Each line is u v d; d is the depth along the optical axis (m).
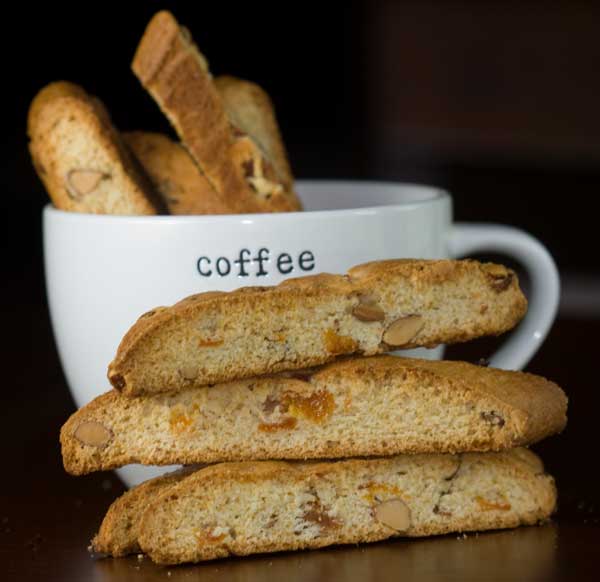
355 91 1.25
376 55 1.26
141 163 0.48
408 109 1.27
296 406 0.42
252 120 0.50
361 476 0.42
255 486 0.41
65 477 0.49
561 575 0.39
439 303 0.42
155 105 1.04
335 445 0.42
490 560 0.40
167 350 0.41
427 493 0.42
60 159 0.46
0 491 0.47
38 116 0.46
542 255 0.49
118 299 0.44
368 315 0.42
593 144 1.24
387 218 0.45
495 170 1.25
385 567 0.40
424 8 1.25
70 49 1.05
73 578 0.40
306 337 0.42
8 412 0.57
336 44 1.23
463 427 0.42
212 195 0.48
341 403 0.42
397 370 0.41
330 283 0.42
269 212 0.47
